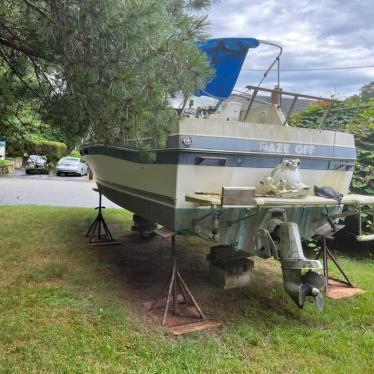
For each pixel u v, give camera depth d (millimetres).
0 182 17141
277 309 4156
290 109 4363
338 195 4109
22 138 4902
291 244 3695
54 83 3549
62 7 2889
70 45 2982
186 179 3732
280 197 3803
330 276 5289
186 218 3828
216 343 3326
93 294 4219
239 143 3865
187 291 3949
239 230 3910
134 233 7285
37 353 3002
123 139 3158
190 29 2994
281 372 2969
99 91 2957
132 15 2738
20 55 3807
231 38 4203
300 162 4262
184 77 2951
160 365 2947
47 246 6008
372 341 3471
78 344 3154
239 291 4566
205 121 3707
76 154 26250
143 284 4703
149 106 2889
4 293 4117
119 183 5383
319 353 3275
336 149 4496
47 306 3840
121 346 3188
